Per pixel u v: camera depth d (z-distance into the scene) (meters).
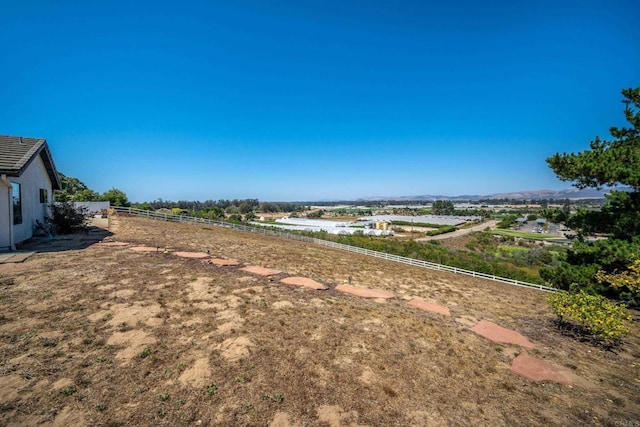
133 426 2.77
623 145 10.20
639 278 7.27
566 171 9.89
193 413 3.00
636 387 4.35
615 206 10.45
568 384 4.27
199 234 17.36
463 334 5.76
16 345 3.79
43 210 13.11
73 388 3.15
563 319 7.42
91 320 4.63
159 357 3.85
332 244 24.27
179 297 5.91
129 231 15.09
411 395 3.64
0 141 10.63
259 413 3.09
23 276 6.35
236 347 4.25
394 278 11.20
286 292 7.09
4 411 2.76
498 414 3.46
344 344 4.71
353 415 3.20
